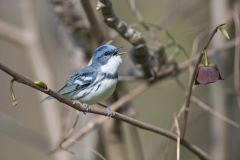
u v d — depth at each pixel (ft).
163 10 51.93
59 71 43.09
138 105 53.52
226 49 41.45
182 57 47.11
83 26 38.29
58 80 43.09
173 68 37.35
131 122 28.91
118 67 37.22
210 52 40.75
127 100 37.91
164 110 53.11
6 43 59.06
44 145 44.14
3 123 44.62
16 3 50.29
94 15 35.04
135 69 38.75
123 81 39.75
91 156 39.93
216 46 41.68
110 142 38.86
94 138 40.27
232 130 44.16
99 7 30.83
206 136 50.96
